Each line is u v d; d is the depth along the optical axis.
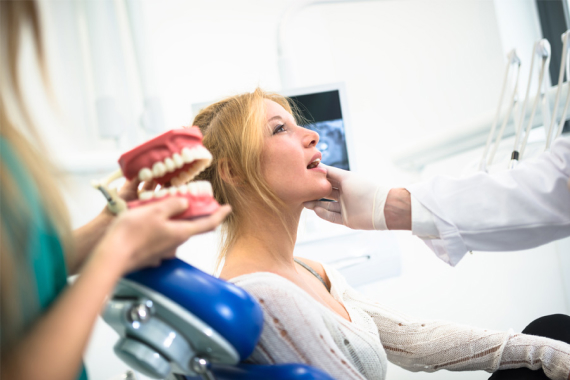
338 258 1.63
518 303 1.98
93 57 1.57
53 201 0.51
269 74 2.05
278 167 0.90
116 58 1.72
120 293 0.57
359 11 2.20
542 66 1.30
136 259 0.49
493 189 0.88
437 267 2.00
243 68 2.02
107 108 1.58
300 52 2.12
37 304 0.48
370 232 1.68
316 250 1.62
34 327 0.43
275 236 0.91
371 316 1.09
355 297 1.11
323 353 0.76
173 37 1.96
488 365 0.99
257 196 0.91
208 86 1.98
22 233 0.47
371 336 0.90
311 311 0.79
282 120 0.94
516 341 0.98
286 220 0.93
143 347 0.55
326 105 1.72
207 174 0.97
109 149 1.64
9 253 0.44
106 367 1.52
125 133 1.66
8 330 0.44
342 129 1.72
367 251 1.66
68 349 0.42
